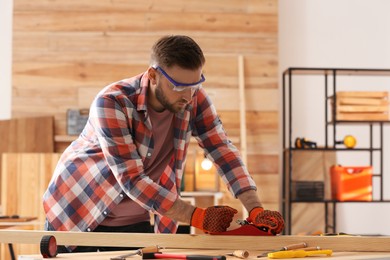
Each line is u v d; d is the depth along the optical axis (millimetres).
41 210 5250
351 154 6191
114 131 2520
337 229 6129
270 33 6008
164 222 3021
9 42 6023
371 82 6230
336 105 5703
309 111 6172
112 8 5914
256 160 5973
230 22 5992
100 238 2414
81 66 5883
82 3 5902
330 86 6203
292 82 6180
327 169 5930
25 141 5770
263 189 5973
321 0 6191
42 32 5871
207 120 2850
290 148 5715
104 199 2758
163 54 2416
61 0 5883
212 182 5758
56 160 5289
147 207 2459
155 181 2844
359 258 2172
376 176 5969
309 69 5688
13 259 4652
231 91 5969
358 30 6230
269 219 2414
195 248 2395
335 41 6199
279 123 6141
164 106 2545
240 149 5938
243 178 2736
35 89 5855
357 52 6211
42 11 5875
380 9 6238
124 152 2516
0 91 5992
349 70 5727
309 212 5953
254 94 5992
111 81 5898
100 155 2773
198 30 5969
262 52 6004
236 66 5977
